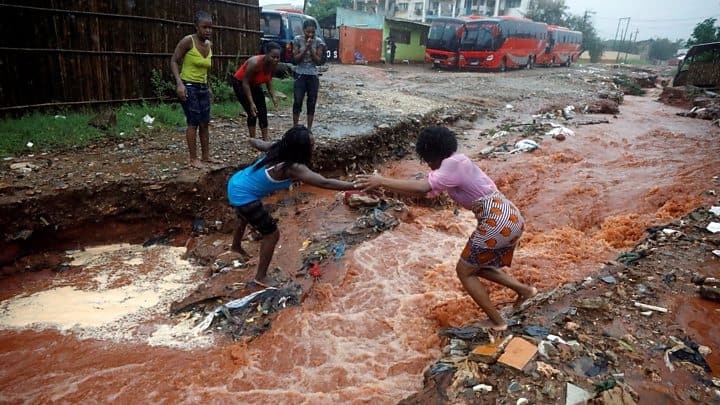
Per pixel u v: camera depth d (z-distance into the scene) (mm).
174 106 9742
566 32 34281
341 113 10984
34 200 5363
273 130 8945
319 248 5863
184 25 10031
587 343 3553
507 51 26453
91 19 8367
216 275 5332
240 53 11773
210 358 4137
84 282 5238
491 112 14094
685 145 10898
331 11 34594
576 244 6332
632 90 23547
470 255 3680
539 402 2961
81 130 7512
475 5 51688
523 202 7863
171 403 3658
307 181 4098
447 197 7875
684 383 3168
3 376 3895
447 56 26672
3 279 5141
